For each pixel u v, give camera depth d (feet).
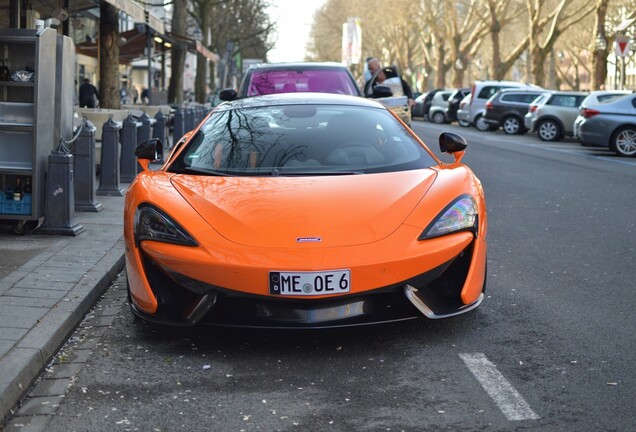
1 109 25.02
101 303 18.70
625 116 63.98
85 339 15.98
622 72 107.24
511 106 100.32
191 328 16.48
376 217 15.23
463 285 15.48
